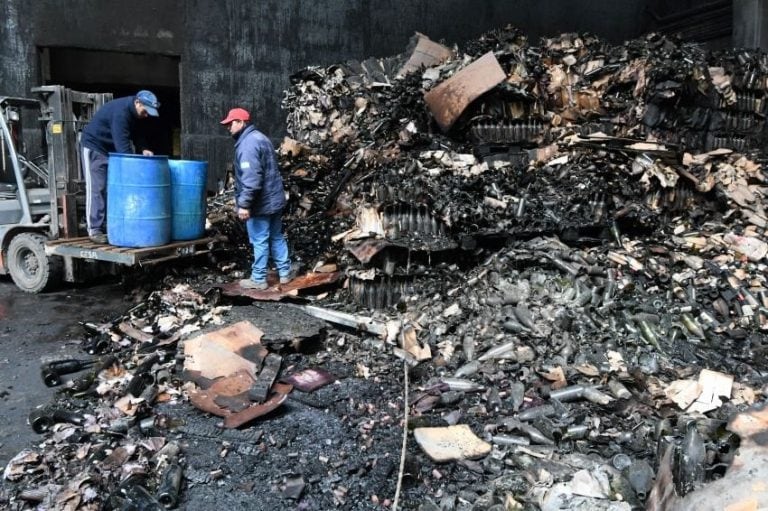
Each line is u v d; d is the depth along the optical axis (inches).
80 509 134.1
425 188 241.9
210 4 524.7
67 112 283.7
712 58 358.3
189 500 139.3
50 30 476.4
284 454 156.9
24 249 295.6
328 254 284.2
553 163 285.6
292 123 405.7
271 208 241.6
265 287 249.0
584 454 153.1
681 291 231.8
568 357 197.5
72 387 190.5
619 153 284.2
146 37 509.0
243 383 187.9
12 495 139.6
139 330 231.8
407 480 145.3
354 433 166.6
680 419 163.3
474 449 154.8
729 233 271.7
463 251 249.1
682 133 333.1
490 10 630.5
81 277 302.2
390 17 592.7
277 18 549.3
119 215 246.5
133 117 264.1
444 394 183.0
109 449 157.9
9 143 293.7
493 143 301.7
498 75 287.6
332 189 329.1
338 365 210.2
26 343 233.3
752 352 207.2
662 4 679.1
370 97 372.8
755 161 327.6
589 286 227.8
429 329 219.5
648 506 121.8
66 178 284.2
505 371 193.6
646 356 199.0
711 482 107.2
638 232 272.8
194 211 272.1
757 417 116.4
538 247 241.9
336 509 136.4
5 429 170.6
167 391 189.0
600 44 358.9
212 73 534.9
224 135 547.2
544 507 129.3
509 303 221.5
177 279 275.1
